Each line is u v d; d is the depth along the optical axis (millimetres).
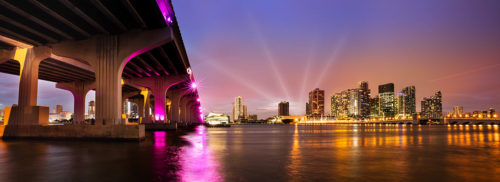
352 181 10719
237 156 18219
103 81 30547
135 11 24672
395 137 44250
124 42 30438
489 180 11016
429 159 16922
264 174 12039
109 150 21312
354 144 28797
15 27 26500
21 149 21828
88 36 30719
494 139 38969
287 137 44125
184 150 21656
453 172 12633
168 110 144875
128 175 11789
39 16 24188
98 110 30562
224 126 148500
